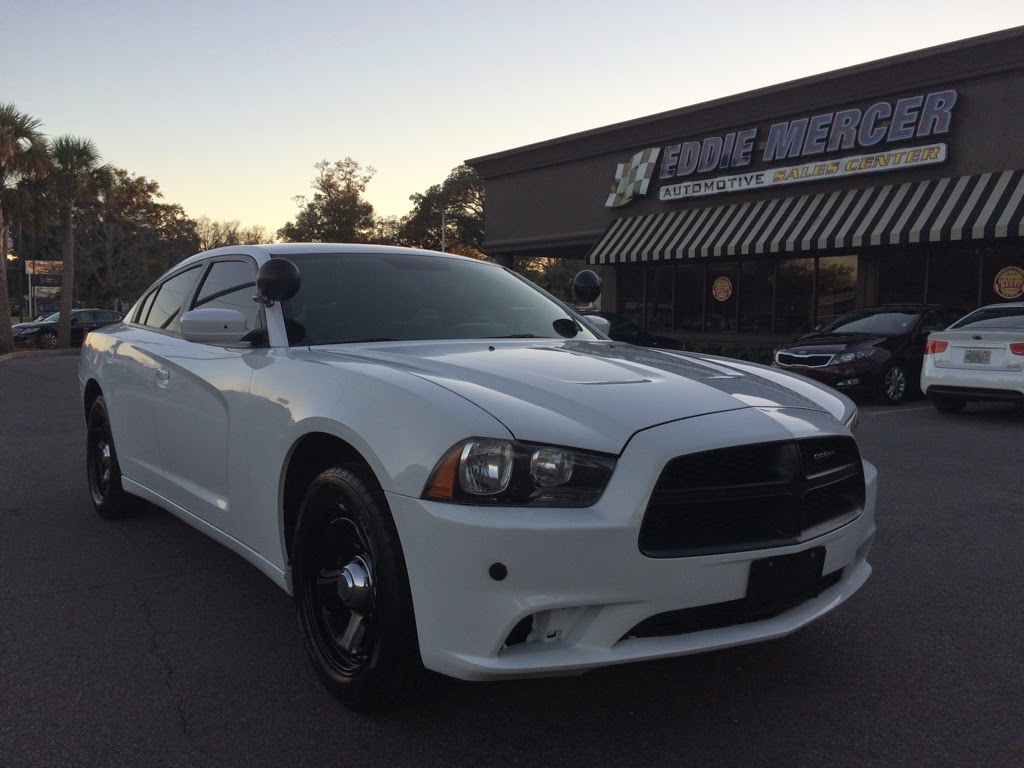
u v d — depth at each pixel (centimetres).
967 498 581
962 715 280
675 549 239
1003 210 1481
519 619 228
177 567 427
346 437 264
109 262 5456
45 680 302
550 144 2416
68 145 3169
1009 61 1524
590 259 2212
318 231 5084
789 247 1775
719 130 2030
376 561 252
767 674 310
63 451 767
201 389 362
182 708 281
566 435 239
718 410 262
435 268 421
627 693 294
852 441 287
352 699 271
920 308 1285
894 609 374
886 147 1708
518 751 255
